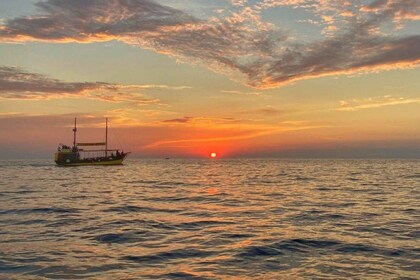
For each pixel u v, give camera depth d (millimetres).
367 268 11180
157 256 12641
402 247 13828
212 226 18609
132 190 41469
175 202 29609
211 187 45781
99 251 13320
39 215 22250
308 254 12852
